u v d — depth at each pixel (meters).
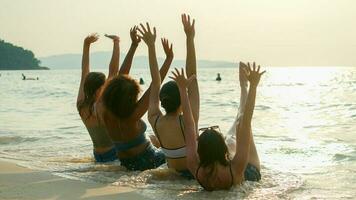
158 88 7.16
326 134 13.27
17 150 10.34
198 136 6.71
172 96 6.85
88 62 8.52
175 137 6.91
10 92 44.00
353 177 7.55
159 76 7.17
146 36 7.07
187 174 7.02
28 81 87.06
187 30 6.93
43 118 18.66
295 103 25.91
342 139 12.12
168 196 6.10
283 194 6.25
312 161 9.08
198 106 6.93
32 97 35.69
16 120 17.81
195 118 6.87
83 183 6.81
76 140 12.04
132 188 6.53
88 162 8.61
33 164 8.39
